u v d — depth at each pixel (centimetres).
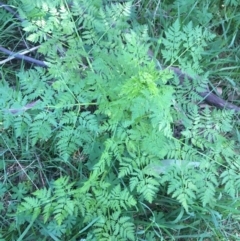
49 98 62
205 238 67
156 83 62
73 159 68
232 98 73
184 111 66
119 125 61
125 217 60
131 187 60
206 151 68
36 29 63
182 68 64
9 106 62
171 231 67
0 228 65
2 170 67
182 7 72
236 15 73
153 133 61
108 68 62
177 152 62
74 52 64
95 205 60
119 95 58
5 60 68
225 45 73
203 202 62
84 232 64
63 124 66
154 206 68
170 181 62
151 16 73
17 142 68
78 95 62
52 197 60
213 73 72
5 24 70
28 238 64
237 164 64
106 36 68
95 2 65
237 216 68
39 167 67
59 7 71
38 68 63
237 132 70
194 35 63
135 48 60
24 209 59
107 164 64
